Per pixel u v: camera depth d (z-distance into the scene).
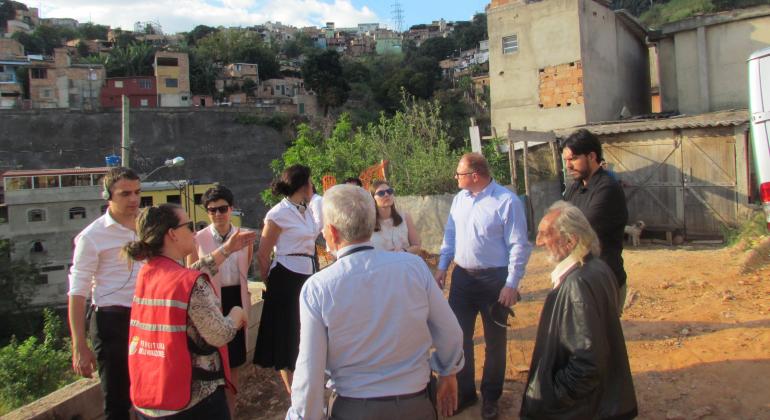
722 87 16.16
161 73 64.56
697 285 6.72
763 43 15.48
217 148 52.03
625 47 20.11
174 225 2.82
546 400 2.66
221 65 82.75
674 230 12.58
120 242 3.60
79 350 3.43
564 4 17.38
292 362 4.32
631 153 13.16
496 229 3.90
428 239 12.94
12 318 31.09
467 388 4.08
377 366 2.29
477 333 5.70
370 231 2.40
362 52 117.44
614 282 2.70
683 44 16.89
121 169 3.60
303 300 2.31
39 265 35.66
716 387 3.95
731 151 11.84
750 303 5.66
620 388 2.68
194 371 2.72
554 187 13.98
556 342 2.66
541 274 8.49
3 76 65.81
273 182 4.48
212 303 2.72
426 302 2.41
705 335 4.90
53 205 36.03
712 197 12.11
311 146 16.92
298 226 4.39
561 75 17.56
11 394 9.60
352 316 2.27
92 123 49.28
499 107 18.91
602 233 3.54
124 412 3.62
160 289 2.68
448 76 86.19
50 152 47.69
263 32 130.50
